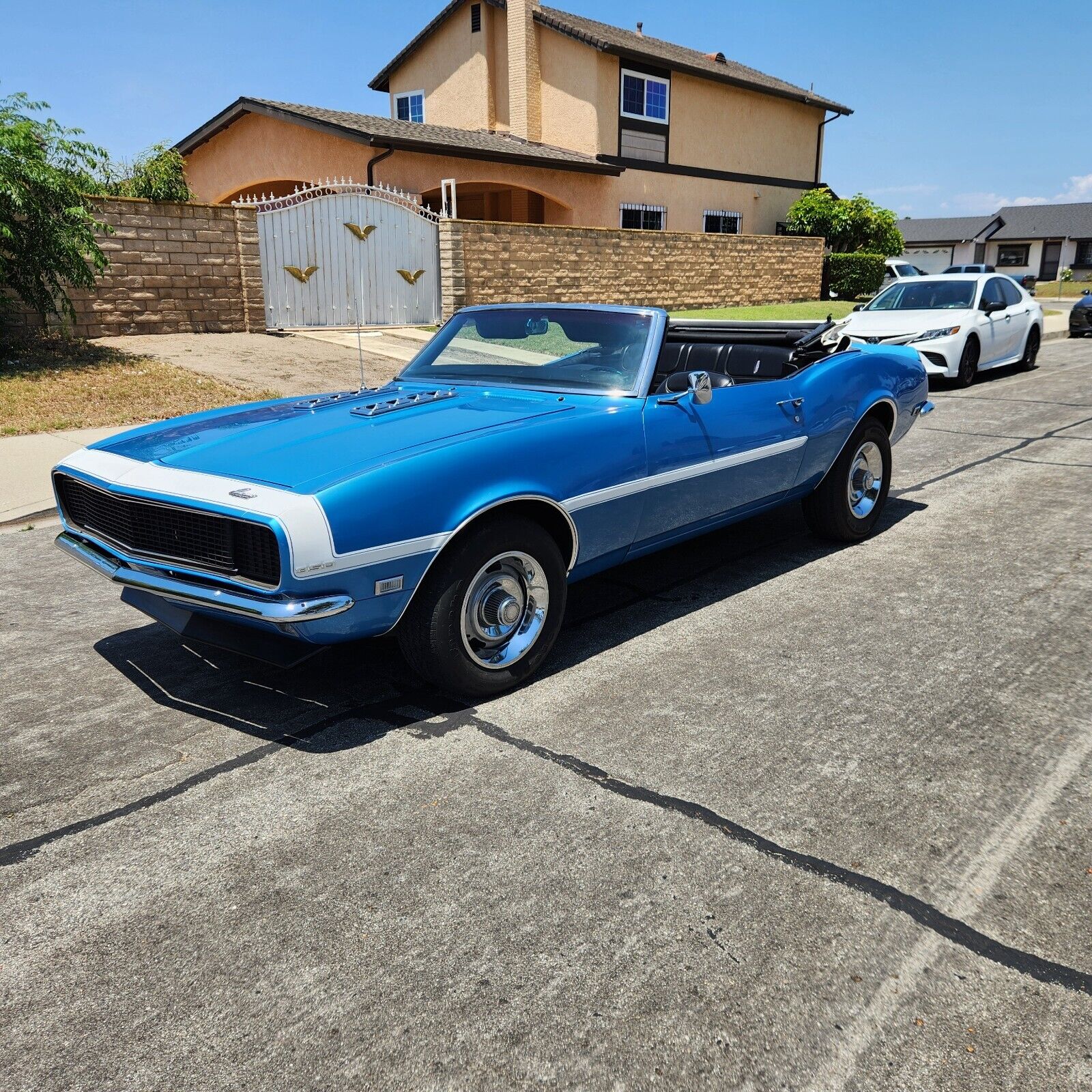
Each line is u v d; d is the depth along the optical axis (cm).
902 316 1319
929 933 242
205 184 2405
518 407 412
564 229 1828
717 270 2233
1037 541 591
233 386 1111
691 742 343
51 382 1062
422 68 2686
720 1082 199
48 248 1102
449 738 348
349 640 336
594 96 2277
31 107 1159
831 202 2780
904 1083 198
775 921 247
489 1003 221
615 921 248
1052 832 285
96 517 382
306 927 247
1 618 488
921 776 318
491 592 368
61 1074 203
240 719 366
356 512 316
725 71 2677
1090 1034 210
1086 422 1015
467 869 270
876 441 589
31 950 241
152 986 228
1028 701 372
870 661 413
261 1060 206
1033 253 7144
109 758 337
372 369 1269
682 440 437
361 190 1558
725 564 559
